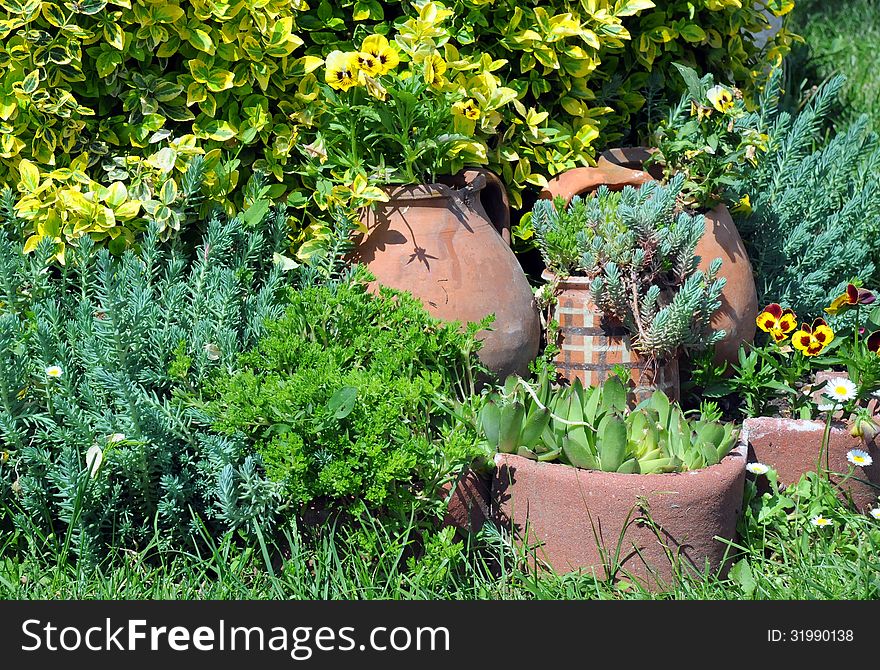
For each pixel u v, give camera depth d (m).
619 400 3.98
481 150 4.61
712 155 4.67
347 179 4.46
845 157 5.78
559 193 4.89
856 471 4.20
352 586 3.59
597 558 3.78
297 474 3.54
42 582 3.64
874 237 5.62
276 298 4.43
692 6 5.33
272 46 4.54
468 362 4.13
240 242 4.49
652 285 4.50
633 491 3.70
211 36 4.54
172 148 4.43
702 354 4.67
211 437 3.69
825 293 5.28
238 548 3.88
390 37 4.96
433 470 3.75
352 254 4.54
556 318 4.56
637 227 4.39
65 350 3.90
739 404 4.88
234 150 4.67
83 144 4.49
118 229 4.38
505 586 3.72
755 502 4.20
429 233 4.40
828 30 10.50
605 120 5.31
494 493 3.94
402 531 3.81
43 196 4.36
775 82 5.72
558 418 3.86
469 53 5.04
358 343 4.02
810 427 4.24
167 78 4.55
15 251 4.20
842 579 3.72
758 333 5.08
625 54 5.48
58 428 3.71
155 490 3.80
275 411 3.60
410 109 4.43
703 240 4.69
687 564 3.78
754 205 5.36
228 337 3.95
